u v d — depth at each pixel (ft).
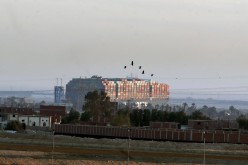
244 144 461.78
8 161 300.61
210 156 353.92
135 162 318.86
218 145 423.23
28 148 366.02
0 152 336.08
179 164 319.88
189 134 504.84
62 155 338.54
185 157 344.28
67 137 450.71
